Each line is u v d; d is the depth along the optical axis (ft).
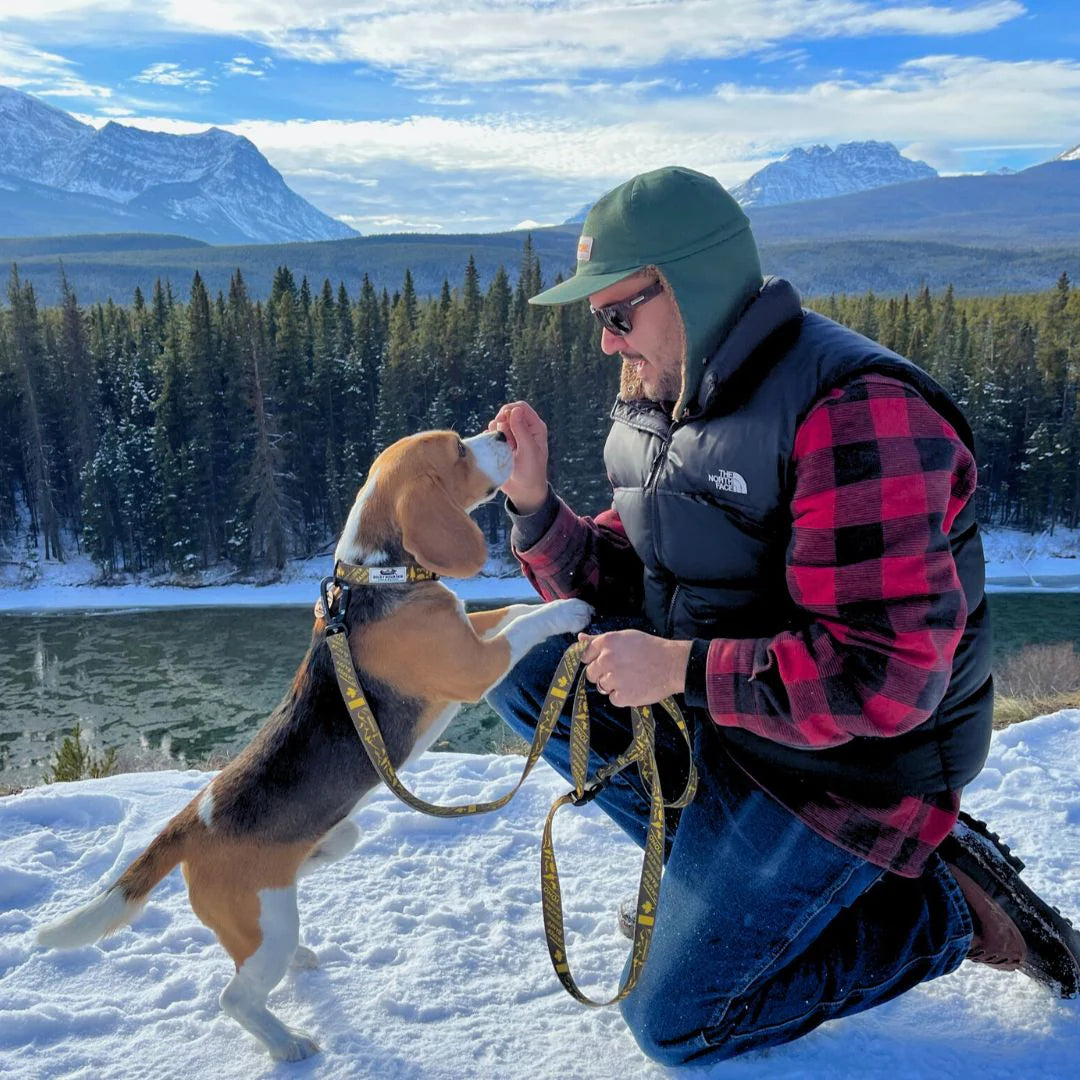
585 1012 10.54
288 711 10.83
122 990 11.11
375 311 247.50
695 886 9.49
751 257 9.24
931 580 8.04
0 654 139.74
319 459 217.77
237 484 198.29
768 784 9.24
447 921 12.32
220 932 10.03
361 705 10.38
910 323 265.75
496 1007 10.67
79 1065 9.82
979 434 220.02
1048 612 148.36
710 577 9.59
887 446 8.12
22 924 12.43
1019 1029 10.00
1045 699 26.27
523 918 12.47
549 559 12.17
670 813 10.83
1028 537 209.67
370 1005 10.68
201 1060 9.89
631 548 12.30
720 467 9.08
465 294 275.39
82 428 220.64
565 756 11.68
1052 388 224.74
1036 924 10.06
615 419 10.91
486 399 231.71
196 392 201.57
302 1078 9.54
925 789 8.98
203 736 100.83
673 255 9.01
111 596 182.50
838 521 8.22
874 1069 9.47
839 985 9.53
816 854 9.10
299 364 215.31
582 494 201.36
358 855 14.07
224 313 236.63
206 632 151.74
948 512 8.61
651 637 9.18
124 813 15.47
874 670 8.13
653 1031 9.36
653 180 9.23
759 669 8.66
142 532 196.44
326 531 211.00
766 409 8.72
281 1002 10.82
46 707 112.37
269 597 178.60
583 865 13.78
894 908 9.77
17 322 219.00
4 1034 10.19
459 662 10.67
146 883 10.19
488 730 76.74
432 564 10.71
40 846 14.34
